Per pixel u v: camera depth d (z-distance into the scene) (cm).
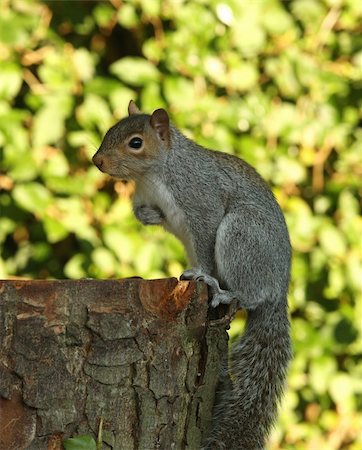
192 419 762
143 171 899
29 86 1176
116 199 1181
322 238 1198
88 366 703
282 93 1222
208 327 776
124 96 1156
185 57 1173
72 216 1131
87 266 1153
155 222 916
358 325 1212
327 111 1223
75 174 1173
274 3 1202
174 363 730
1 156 1126
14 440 690
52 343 695
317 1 1234
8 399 690
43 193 1120
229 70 1186
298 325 1219
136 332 712
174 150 898
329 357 1215
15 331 690
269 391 838
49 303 696
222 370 812
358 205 1255
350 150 1241
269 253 856
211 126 1166
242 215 862
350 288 1205
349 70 1239
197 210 884
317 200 1234
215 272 881
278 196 1205
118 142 899
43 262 1197
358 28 1251
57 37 1180
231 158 905
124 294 710
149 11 1155
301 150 1230
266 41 1216
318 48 1234
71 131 1159
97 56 1230
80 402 702
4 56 1137
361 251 1212
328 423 1250
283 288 869
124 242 1137
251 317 861
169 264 1152
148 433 721
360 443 1243
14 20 1140
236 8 1171
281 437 1227
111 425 709
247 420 818
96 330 702
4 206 1164
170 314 725
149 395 721
